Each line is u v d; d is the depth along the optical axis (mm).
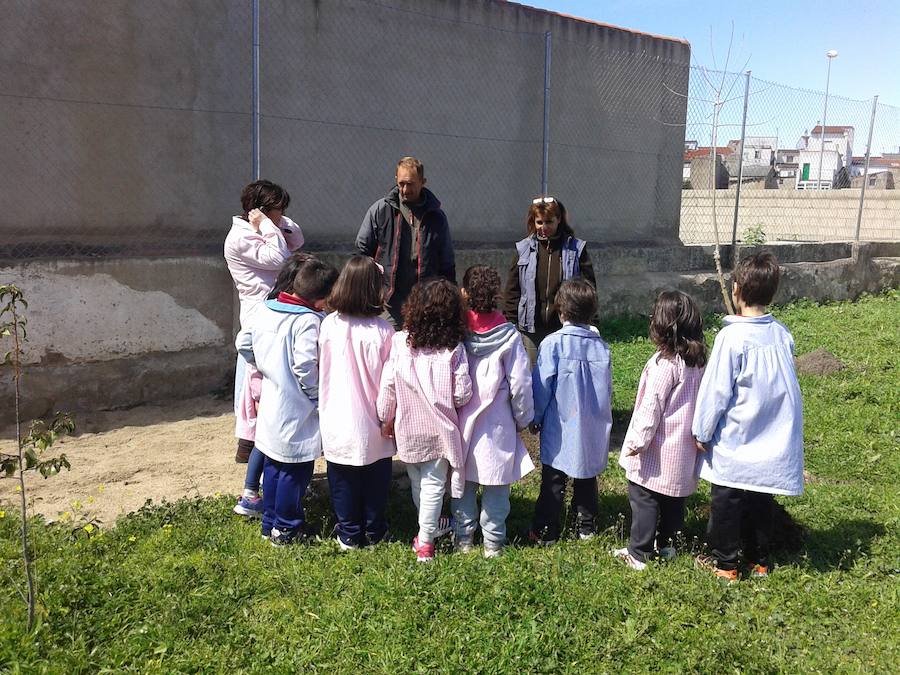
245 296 4641
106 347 5910
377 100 7734
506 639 3029
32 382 5566
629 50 9812
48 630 2959
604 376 3895
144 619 3125
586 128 9578
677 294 3660
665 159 10453
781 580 3566
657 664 2920
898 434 5598
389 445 3801
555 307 4293
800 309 10500
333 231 7590
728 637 3039
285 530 3822
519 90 8852
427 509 3713
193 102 6531
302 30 7113
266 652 2939
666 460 3609
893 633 3141
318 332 3852
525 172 9070
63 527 3877
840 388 6602
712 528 3613
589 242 9859
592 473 3855
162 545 3756
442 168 8359
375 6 7578
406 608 3178
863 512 4293
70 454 5059
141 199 6336
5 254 5711
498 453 3719
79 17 5875
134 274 5992
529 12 8805
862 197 12609
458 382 3646
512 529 4168
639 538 3662
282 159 7148
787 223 15117
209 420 5844
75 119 5941
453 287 3713
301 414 3785
